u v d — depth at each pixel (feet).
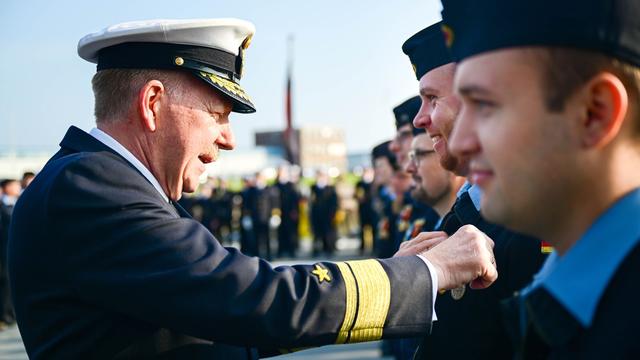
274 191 63.16
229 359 6.22
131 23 6.32
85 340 5.66
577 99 3.17
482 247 5.72
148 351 5.74
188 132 6.35
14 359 26.32
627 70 3.20
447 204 10.74
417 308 5.57
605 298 3.16
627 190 3.28
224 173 119.65
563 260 3.36
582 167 3.23
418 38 6.36
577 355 3.23
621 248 3.17
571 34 3.12
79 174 5.80
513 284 5.84
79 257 5.58
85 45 6.37
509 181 3.30
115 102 6.34
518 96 3.23
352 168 138.51
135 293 5.43
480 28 3.32
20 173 80.48
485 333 5.90
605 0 3.12
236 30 6.58
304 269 5.59
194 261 5.46
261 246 62.59
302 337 5.43
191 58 6.32
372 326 5.51
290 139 86.94
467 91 3.39
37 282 5.77
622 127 3.24
